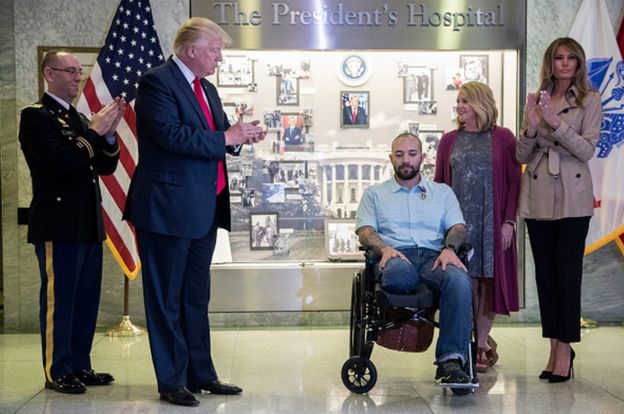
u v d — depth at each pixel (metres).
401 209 4.95
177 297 4.51
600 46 6.77
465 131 5.45
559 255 5.03
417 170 4.93
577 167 5.02
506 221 5.30
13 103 6.84
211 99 4.72
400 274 4.47
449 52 7.21
